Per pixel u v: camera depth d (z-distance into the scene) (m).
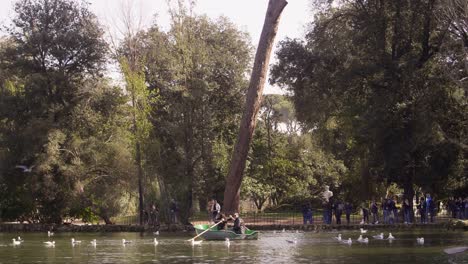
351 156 59.22
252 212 67.56
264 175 73.19
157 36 61.62
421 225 45.69
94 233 48.94
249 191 70.25
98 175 55.41
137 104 53.69
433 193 53.06
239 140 47.38
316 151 72.19
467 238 36.06
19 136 54.31
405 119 46.69
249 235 38.44
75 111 56.78
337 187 70.62
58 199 55.06
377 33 49.38
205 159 55.78
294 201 72.56
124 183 54.00
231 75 67.88
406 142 46.12
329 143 61.41
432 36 49.56
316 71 54.28
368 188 56.06
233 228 39.12
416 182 49.34
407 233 40.84
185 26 55.69
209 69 58.16
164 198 53.12
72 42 56.06
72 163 54.28
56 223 55.78
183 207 53.44
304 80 55.12
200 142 55.72
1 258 29.12
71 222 58.69
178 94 56.94
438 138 45.31
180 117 55.50
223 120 69.00
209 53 63.09
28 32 56.66
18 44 58.50
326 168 72.75
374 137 47.06
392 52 50.06
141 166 53.31
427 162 47.81
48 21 57.22
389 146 46.84
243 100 68.62
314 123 59.97
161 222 52.56
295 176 73.62
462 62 46.41
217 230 37.97
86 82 57.81
